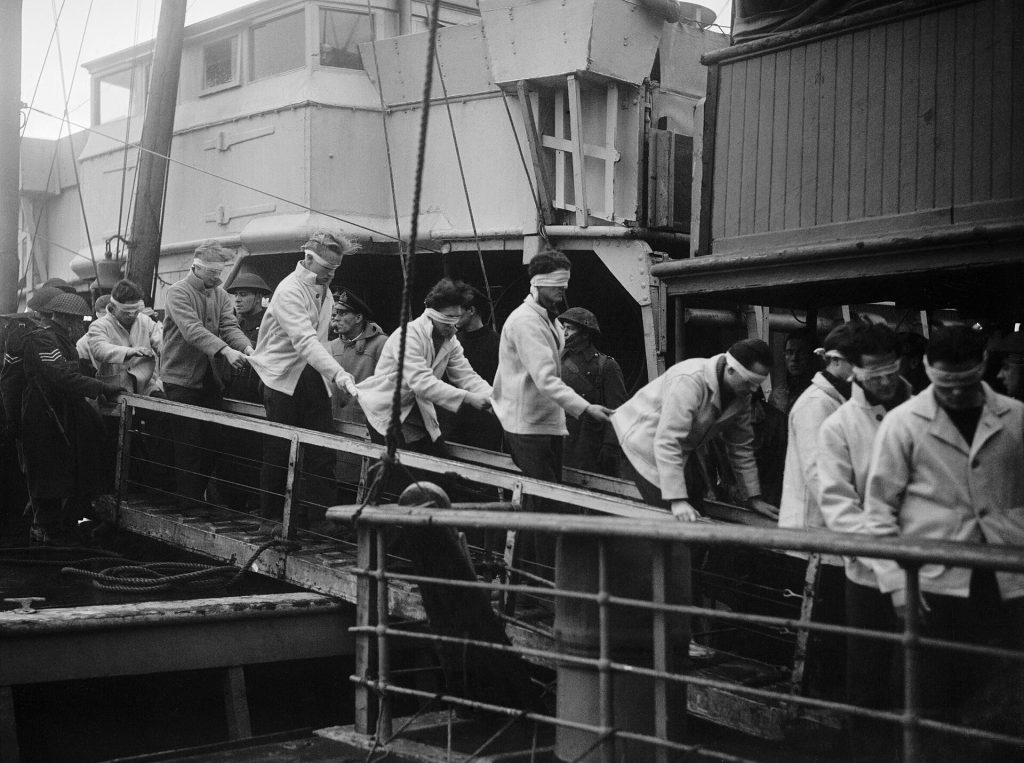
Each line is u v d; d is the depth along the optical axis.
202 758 4.80
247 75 10.77
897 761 4.02
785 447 6.26
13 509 8.88
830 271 5.94
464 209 9.88
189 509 7.80
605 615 3.71
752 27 6.50
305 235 10.01
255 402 8.76
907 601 3.02
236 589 6.88
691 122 9.81
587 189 9.20
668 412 4.89
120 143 12.59
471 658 4.76
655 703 3.95
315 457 7.21
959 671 3.87
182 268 11.40
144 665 5.49
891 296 6.78
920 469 3.81
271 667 6.12
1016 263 5.28
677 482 4.82
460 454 6.61
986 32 5.48
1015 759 3.85
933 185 5.66
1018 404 3.78
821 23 6.11
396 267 10.68
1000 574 3.72
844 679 5.09
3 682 5.12
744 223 6.47
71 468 7.92
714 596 5.86
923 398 3.82
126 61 12.58
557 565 4.41
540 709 5.00
